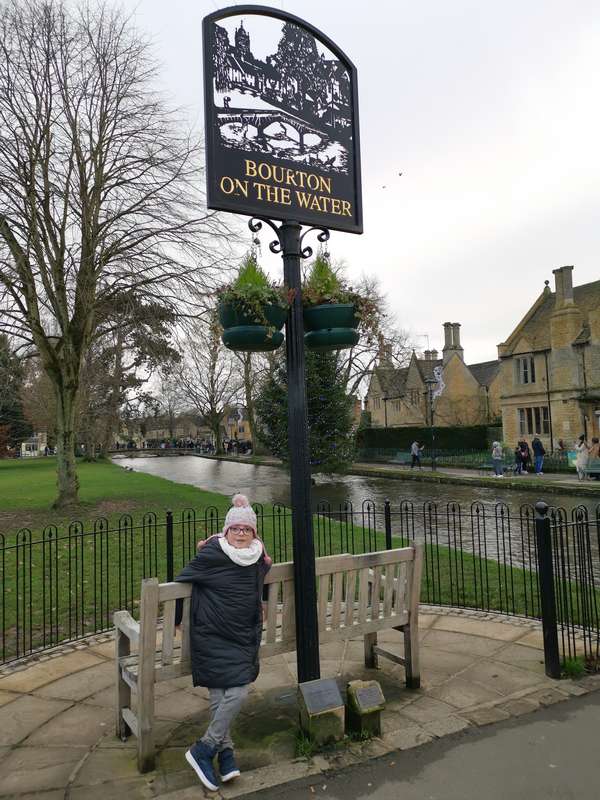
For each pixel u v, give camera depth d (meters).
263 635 3.91
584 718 3.70
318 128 4.18
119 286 14.48
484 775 3.11
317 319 4.00
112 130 14.54
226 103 3.79
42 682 4.58
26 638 5.80
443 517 14.98
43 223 14.46
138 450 81.00
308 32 4.20
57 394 15.68
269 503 17.58
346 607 3.96
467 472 29.86
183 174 14.70
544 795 2.93
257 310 3.65
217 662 3.09
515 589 7.17
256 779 3.09
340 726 3.45
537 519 4.44
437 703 3.96
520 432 37.31
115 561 9.26
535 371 36.06
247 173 3.83
